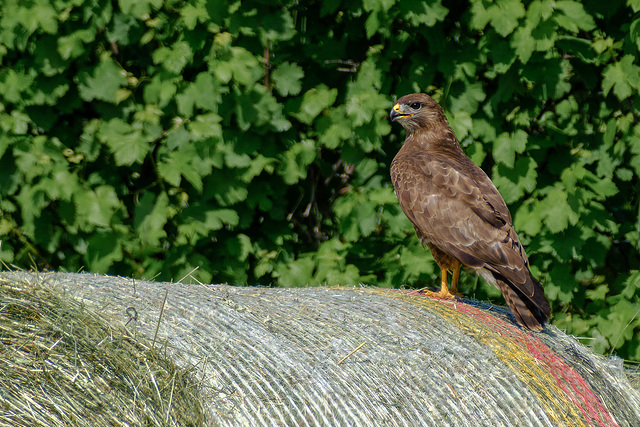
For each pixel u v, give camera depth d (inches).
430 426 255.9
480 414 268.1
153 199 439.8
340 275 441.4
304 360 261.9
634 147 436.1
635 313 445.7
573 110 443.2
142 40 428.1
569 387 296.2
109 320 252.5
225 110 432.5
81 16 426.9
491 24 410.9
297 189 474.0
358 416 245.9
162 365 237.8
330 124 442.9
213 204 445.1
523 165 436.1
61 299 250.4
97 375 220.8
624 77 423.5
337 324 294.2
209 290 320.8
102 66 434.0
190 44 420.8
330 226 479.5
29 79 431.8
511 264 326.0
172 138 432.5
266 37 428.1
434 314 320.2
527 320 313.9
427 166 364.5
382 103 433.7
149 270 442.0
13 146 436.5
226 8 419.2
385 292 356.5
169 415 220.4
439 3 412.2
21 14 418.9
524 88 434.0
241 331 272.2
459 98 435.2
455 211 345.7
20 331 225.8
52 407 205.0
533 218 435.5
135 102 443.5
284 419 235.6
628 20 438.6
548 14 412.2
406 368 273.6
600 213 442.0
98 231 438.6
